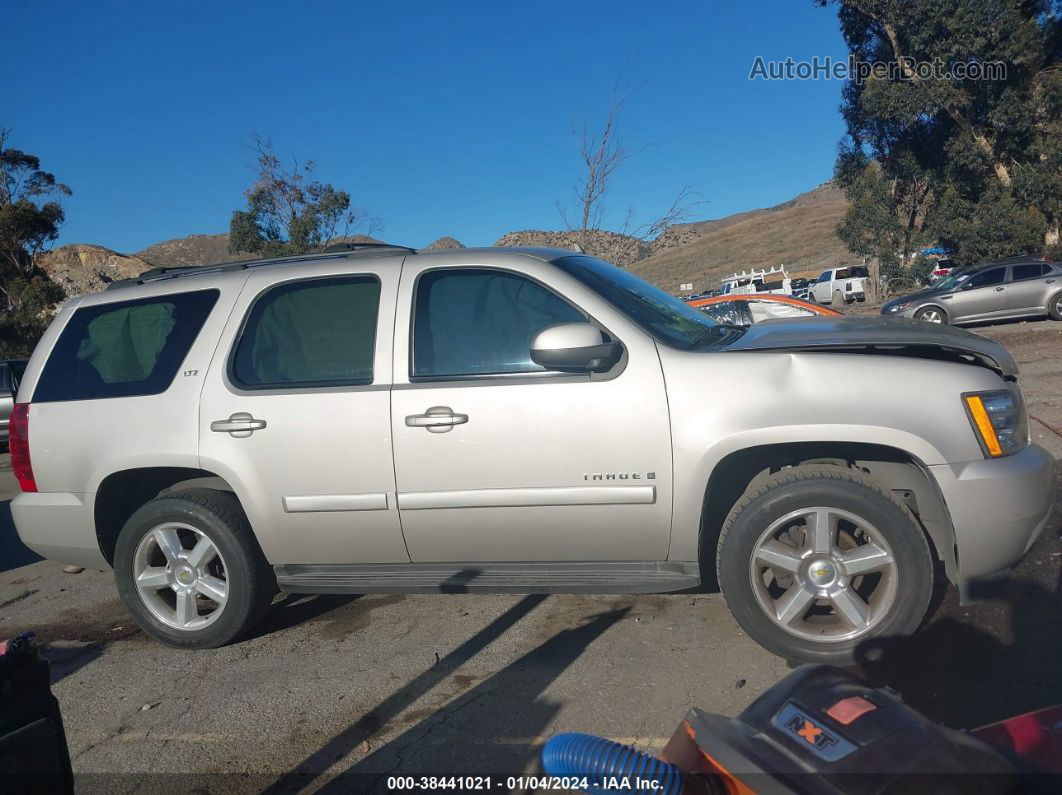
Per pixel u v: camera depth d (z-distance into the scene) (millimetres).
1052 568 4332
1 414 14648
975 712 3127
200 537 4305
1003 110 24984
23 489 4641
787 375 3580
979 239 26891
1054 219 26156
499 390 3824
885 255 30391
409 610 4719
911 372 3510
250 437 4113
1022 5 24547
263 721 3586
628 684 3588
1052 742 1889
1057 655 3473
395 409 3932
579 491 3754
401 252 4312
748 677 3553
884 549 3477
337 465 4004
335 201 28000
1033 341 14312
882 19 25781
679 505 3670
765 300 9508
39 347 4727
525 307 3984
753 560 3594
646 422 3670
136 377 4434
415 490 3928
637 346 3768
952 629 3783
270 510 4125
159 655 4406
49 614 5305
